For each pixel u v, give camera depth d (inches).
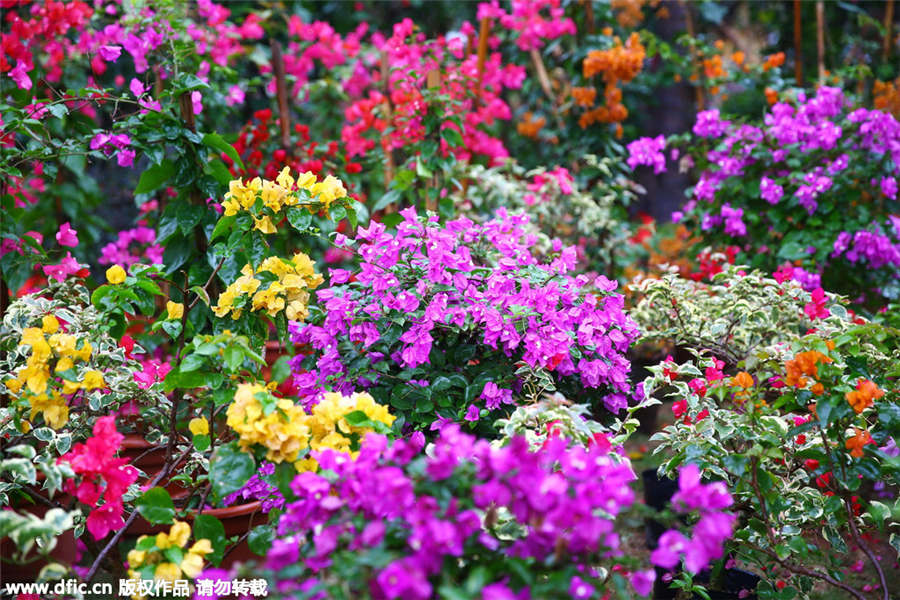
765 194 159.8
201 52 173.5
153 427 117.4
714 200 171.6
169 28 147.7
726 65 216.2
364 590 59.4
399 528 63.6
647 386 101.7
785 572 109.3
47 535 71.7
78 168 169.5
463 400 101.5
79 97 118.0
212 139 119.0
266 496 94.5
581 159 211.8
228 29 187.9
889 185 156.9
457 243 107.3
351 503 66.1
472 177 177.9
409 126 162.4
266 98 225.8
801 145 163.2
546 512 60.5
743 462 87.8
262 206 97.1
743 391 93.2
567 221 186.4
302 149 180.2
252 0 222.4
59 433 102.0
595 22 221.0
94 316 104.6
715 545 61.9
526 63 229.6
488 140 198.8
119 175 219.0
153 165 118.2
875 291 166.4
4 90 135.0
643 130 239.1
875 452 88.7
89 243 193.3
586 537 59.9
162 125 117.3
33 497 104.1
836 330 98.3
